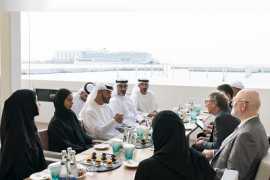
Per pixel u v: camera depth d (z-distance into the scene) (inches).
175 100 215.3
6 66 198.5
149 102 196.7
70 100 122.8
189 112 167.5
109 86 150.8
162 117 61.3
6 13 194.5
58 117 120.8
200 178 60.5
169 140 60.6
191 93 211.5
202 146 114.3
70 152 80.4
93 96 144.2
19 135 90.4
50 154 106.7
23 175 89.8
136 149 102.3
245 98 91.0
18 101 91.7
